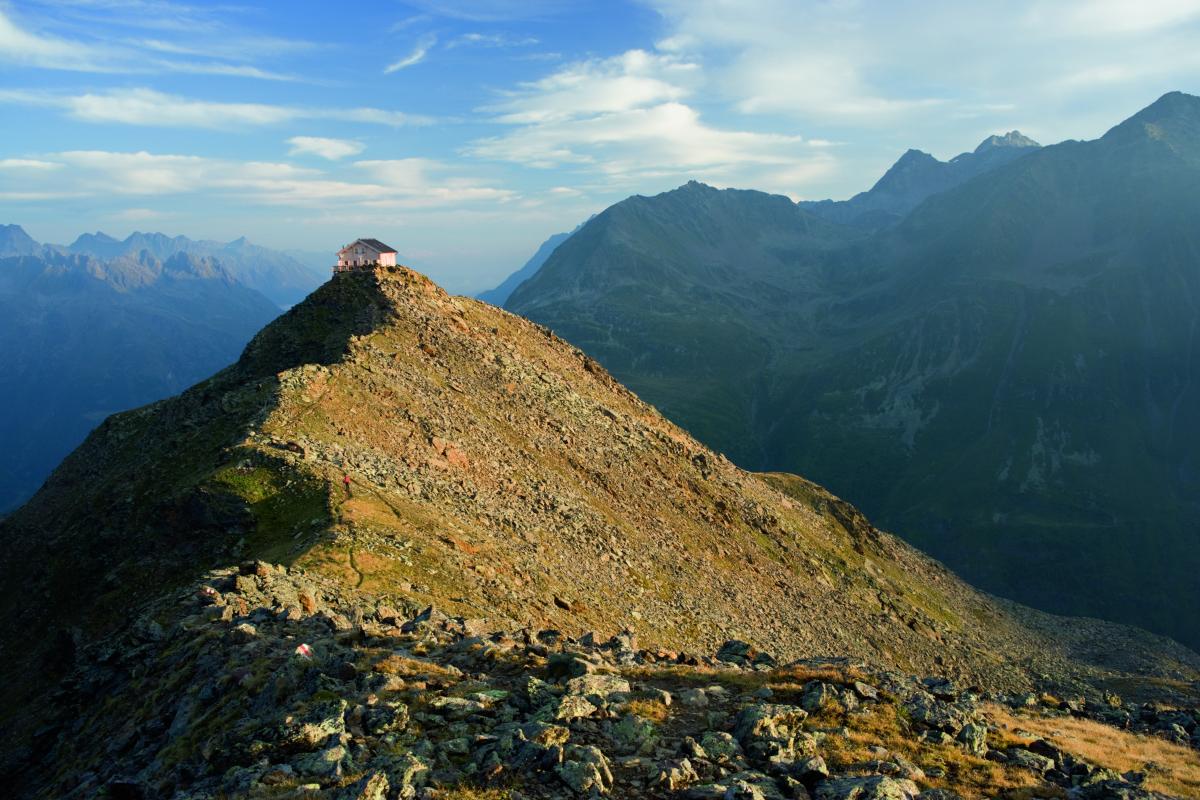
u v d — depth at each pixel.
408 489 70.38
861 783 21.59
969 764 26.11
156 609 40.19
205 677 29.56
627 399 152.62
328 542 51.91
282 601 40.12
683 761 21.81
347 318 109.75
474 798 19.02
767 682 31.41
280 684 26.19
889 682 33.50
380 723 22.81
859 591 140.12
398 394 90.00
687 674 31.78
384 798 18.86
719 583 99.94
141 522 66.75
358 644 31.53
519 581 62.53
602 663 32.25
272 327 110.38
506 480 87.25
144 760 26.06
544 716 24.22
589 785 19.88
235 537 57.62
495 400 106.25
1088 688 140.88
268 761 21.30
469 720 23.81
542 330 154.25
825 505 190.50
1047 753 29.19
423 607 46.94
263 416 73.00
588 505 94.94
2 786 34.00
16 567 87.00
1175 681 148.00
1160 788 28.42
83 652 41.75
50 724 36.66
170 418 101.62
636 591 81.44
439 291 130.38
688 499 120.31
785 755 23.61
